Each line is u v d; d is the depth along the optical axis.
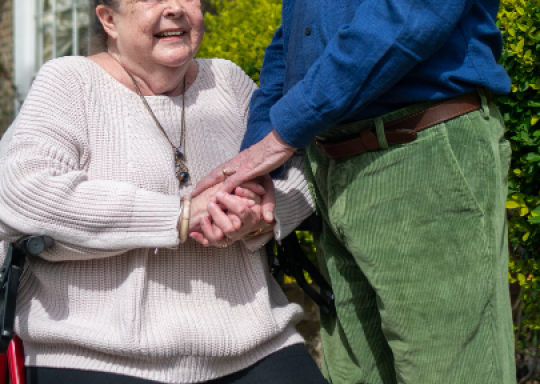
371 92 1.37
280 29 1.90
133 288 1.56
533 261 2.35
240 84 1.99
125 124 1.66
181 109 1.81
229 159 1.81
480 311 1.50
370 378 1.90
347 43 1.36
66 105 1.59
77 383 1.52
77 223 1.49
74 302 1.59
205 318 1.62
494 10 1.55
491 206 1.48
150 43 1.66
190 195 1.66
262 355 1.71
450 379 1.54
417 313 1.54
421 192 1.48
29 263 1.60
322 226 1.91
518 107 2.18
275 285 1.91
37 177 1.48
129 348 1.51
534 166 2.20
